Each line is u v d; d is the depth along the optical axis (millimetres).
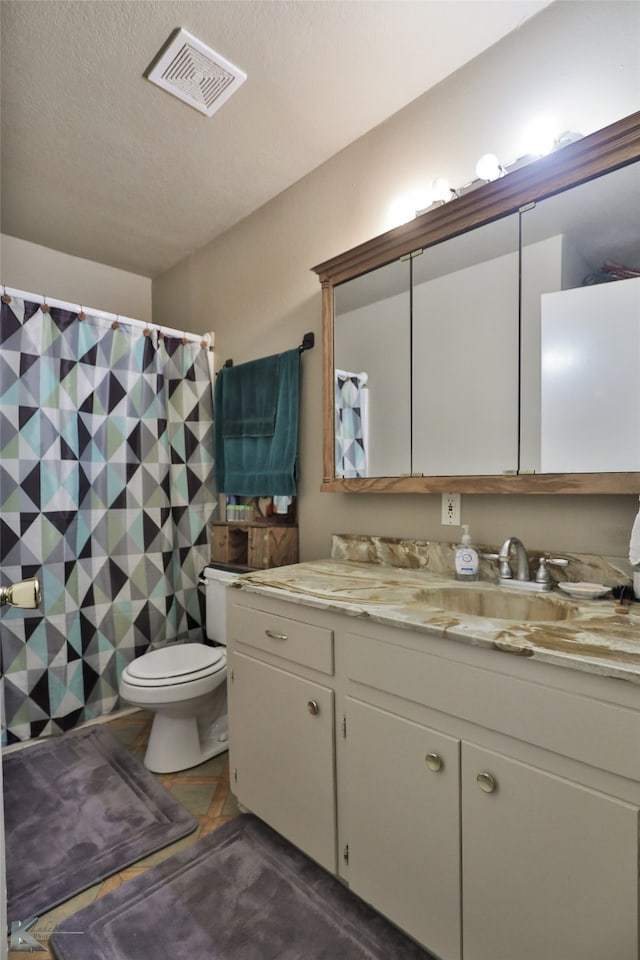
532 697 903
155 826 1553
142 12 1383
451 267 1575
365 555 1852
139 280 3129
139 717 2295
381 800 1156
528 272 1402
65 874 1358
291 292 2201
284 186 2207
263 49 1508
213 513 2648
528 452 1406
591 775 838
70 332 2178
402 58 1555
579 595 1235
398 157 1777
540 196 1360
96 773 1845
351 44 1498
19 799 1688
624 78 1277
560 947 871
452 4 1379
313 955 1140
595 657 837
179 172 2104
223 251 2590
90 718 2234
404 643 1105
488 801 962
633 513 1268
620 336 1252
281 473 2135
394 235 1670
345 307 1881
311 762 1325
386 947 1157
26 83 1613
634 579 1189
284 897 1295
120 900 1283
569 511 1374
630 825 792
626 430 1239
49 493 2090
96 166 2055
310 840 1333
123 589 2316
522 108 1458
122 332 2342
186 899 1287
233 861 1415
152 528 2408
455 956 1021
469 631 993
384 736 1146
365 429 1819
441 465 1609
